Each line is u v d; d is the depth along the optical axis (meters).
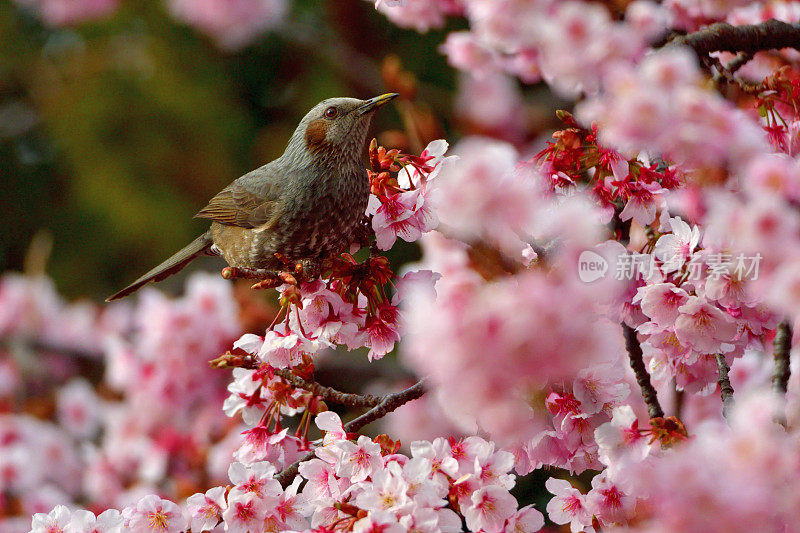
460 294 6.33
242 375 6.54
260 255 6.71
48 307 7.14
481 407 6.33
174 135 7.21
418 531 6.45
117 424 6.95
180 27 7.43
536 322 6.31
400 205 6.53
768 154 6.43
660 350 6.57
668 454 6.44
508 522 6.49
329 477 6.50
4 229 7.63
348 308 6.54
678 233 6.50
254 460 6.54
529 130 7.20
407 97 6.81
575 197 6.50
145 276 6.83
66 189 7.47
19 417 7.01
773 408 6.41
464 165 6.34
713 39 6.58
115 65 7.38
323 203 6.69
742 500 6.37
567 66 6.49
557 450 6.50
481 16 6.61
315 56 7.60
